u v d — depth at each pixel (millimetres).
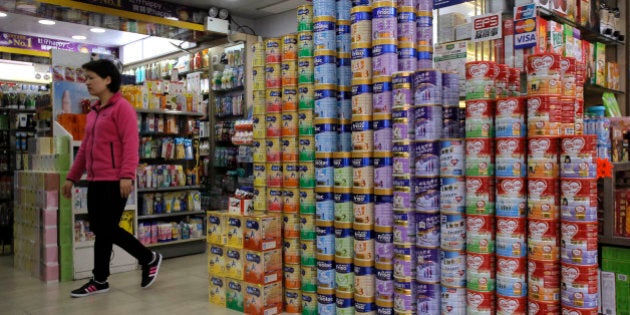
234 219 3359
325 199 3053
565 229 2320
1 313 3359
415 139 2699
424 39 2924
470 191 2525
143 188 5133
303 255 3197
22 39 9312
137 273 4535
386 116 2814
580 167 2270
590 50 3689
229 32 7664
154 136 5527
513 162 2410
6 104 6250
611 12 4117
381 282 2832
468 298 2547
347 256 2971
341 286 2984
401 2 2893
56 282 4238
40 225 4316
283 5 7785
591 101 4160
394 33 2844
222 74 7625
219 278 3490
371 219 2891
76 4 6270
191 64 8141
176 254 5336
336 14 3100
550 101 2346
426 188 2650
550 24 2926
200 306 3463
